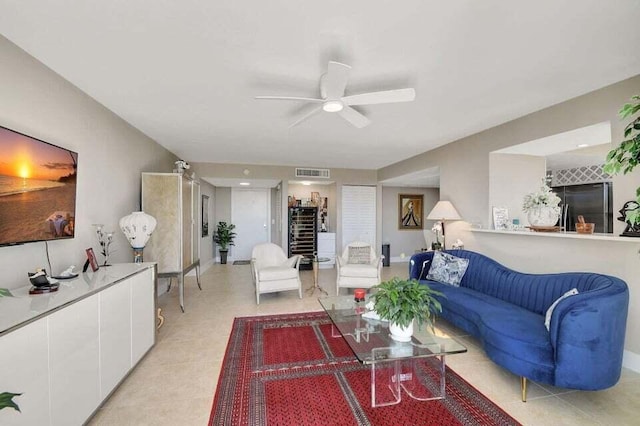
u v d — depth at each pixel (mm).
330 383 2299
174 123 3607
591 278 2385
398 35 1869
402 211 8375
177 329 3359
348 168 7133
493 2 1575
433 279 3750
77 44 1962
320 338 3139
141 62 2195
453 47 2006
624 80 2510
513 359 2113
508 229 3678
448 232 4680
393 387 2244
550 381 1967
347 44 1968
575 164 5430
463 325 2859
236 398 2104
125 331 2283
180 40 1923
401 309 2209
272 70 2316
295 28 1799
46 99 2238
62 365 1588
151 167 4328
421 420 1885
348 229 7230
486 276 3340
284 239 6828
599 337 1898
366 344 2230
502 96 2850
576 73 2395
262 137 4293
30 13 1647
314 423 1858
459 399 2100
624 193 2508
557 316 1966
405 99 2359
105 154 3076
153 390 2195
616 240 2422
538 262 3256
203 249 6871
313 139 4414
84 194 2717
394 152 5352
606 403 2053
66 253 2473
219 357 2707
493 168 3887
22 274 2027
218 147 4922
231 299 4570
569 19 1719
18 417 1316
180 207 3934
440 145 4809
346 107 2588
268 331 3318
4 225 1783
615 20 1729
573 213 5812
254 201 8383
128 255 3588
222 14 1669
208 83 2535
